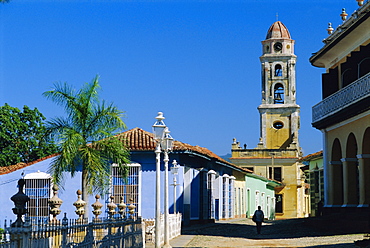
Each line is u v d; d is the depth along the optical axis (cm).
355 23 2764
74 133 2409
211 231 3077
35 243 1070
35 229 1062
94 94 2483
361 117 2819
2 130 4909
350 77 2980
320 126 3312
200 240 2467
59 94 2447
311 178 4675
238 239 2541
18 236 1026
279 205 7475
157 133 1973
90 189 2436
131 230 1844
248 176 5400
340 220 2756
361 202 2823
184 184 3378
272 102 7850
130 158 3150
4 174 3138
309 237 2520
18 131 5006
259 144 7644
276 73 7981
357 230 2581
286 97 7850
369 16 2616
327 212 3266
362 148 2831
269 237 2644
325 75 3269
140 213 3133
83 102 2466
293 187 7450
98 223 1448
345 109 2898
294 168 7469
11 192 3131
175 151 3158
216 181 4038
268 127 7812
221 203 4325
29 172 3130
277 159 7500
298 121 7794
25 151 5000
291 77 7888
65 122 2478
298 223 3509
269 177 7512
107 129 2486
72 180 3114
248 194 5428
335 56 3269
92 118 2488
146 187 3138
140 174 3144
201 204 3709
